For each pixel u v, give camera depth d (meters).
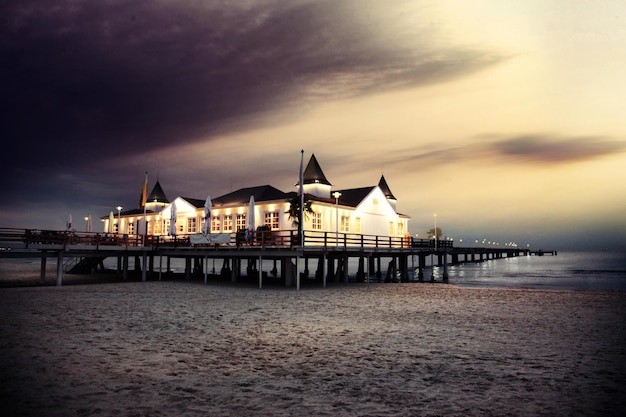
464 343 11.64
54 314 15.37
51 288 25.08
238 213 39.12
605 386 7.97
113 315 15.49
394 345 11.36
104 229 53.78
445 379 8.40
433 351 10.71
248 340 11.87
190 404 6.88
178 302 19.45
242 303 19.47
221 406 6.81
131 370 8.76
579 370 9.05
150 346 10.95
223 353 10.38
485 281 43.72
